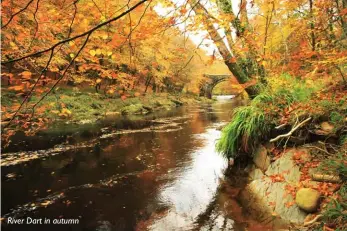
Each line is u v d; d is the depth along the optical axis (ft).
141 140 34.37
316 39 21.99
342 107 14.48
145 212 15.70
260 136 18.20
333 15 19.76
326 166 12.96
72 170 23.09
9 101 33.14
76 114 50.08
